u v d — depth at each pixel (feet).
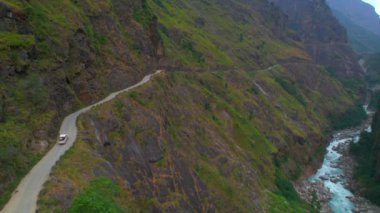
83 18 224.53
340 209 310.24
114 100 199.41
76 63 196.54
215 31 581.53
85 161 142.31
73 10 214.48
